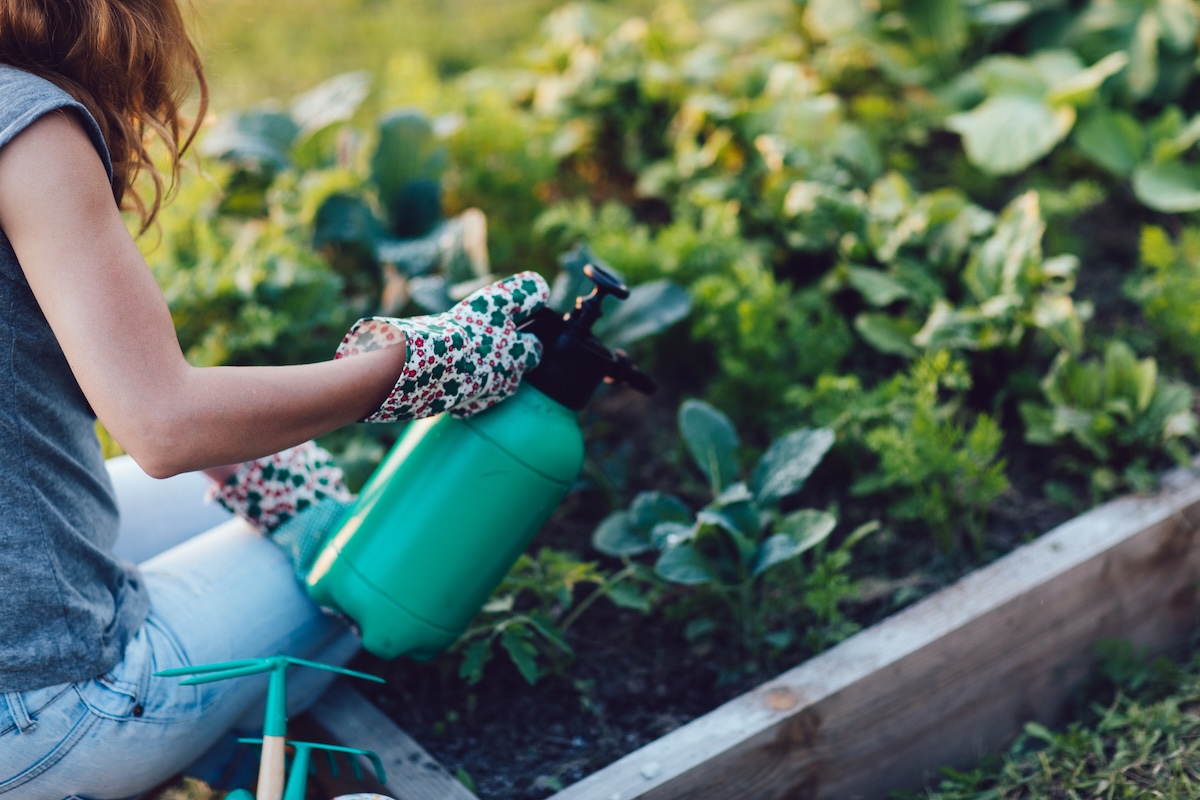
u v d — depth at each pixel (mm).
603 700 1852
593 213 3062
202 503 1722
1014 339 2273
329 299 2387
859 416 2146
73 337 1067
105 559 1324
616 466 2330
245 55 4215
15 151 1054
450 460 1438
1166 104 3117
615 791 1566
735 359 2318
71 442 1271
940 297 2445
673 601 2037
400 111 2672
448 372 1283
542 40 3887
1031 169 3062
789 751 1703
